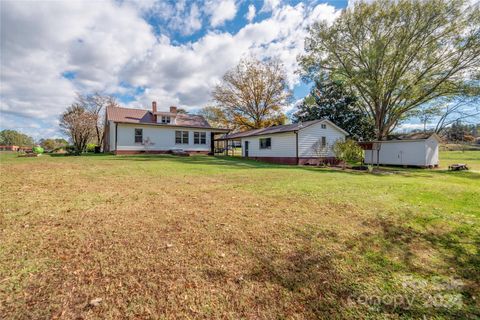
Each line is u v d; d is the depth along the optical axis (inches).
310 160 671.1
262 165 559.2
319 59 864.3
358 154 593.9
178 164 477.7
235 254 108.7
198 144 896.9
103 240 117.9
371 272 97.0
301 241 123.6
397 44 721.0
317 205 190.9
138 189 232.4
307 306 76.6
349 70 825.5
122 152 758.5
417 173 520.1
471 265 104.2
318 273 95.3
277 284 87.7
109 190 222.1
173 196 209.8
